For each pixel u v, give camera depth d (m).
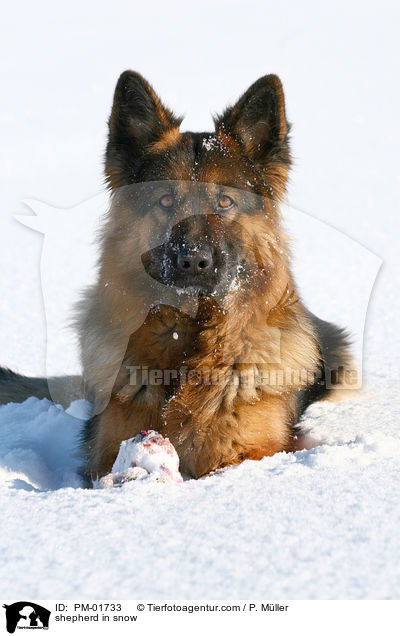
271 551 2.71
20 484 4.01
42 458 5.05
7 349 9.28
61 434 5.61
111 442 4.90
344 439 5.00
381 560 2.61
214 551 2.73
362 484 3.47
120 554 2.73
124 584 2.51
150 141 5.08
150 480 3.72
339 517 3.02
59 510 3.24
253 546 2.76
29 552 2.78
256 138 5.08
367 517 3.01
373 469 3.75
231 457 4.83
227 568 2.59
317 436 5.16
